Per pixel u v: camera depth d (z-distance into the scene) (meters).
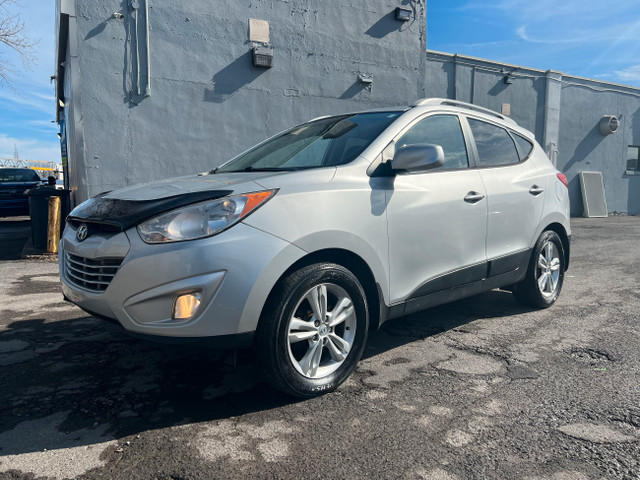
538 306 4.53
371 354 3.46
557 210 4.54
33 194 7.92
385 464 2.14
